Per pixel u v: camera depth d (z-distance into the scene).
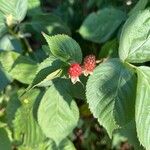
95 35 0.25
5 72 0.23
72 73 0.17
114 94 0.17
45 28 0.25
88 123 0.28
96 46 0.28
